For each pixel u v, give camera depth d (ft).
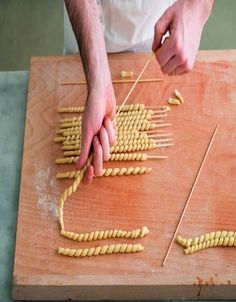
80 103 4.57
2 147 4.41
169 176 4.09
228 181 4.05
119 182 4.07
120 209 3.92
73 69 4.77
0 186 4.17
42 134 4.38
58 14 8.64
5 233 3.92
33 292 3.57
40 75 4.75
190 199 3.95
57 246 3.75
